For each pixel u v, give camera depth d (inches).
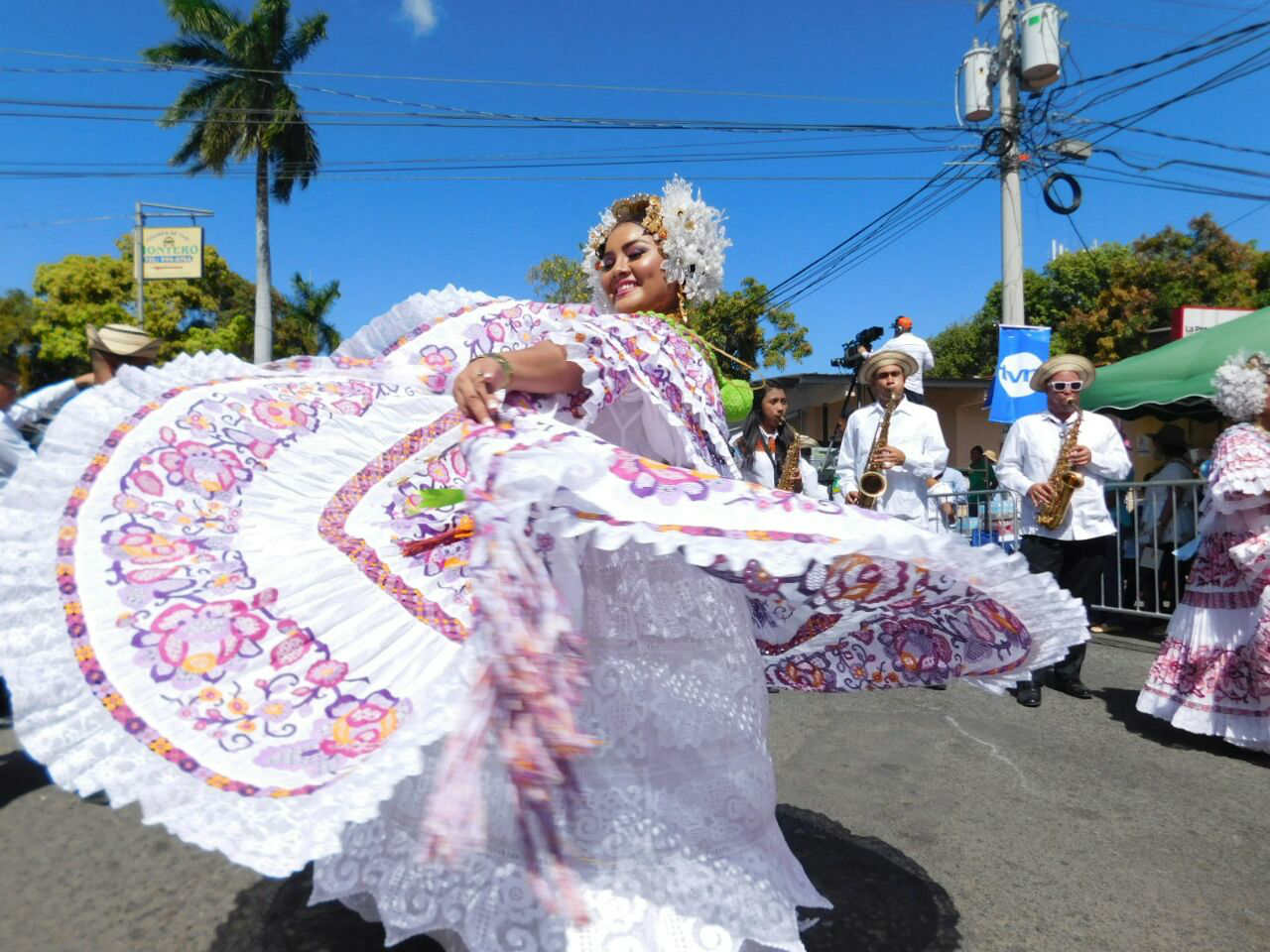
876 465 206.7
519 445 62.4
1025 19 426.6
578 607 60.5
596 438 67.3
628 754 68.9
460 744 55.1
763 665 90.0
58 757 59.6
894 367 212.8
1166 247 935.0
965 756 156.6
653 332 79.8
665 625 72.8
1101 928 98.1
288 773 57.9
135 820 124.1
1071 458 194.1
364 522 80.1
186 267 1075.3
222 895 101.8
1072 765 153.1
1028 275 1026.1
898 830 123.8
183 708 62.6
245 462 79.7
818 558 57.2
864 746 161.5
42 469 71.9
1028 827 125.8
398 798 72.6
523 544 56.9
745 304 789.9
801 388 725.9
